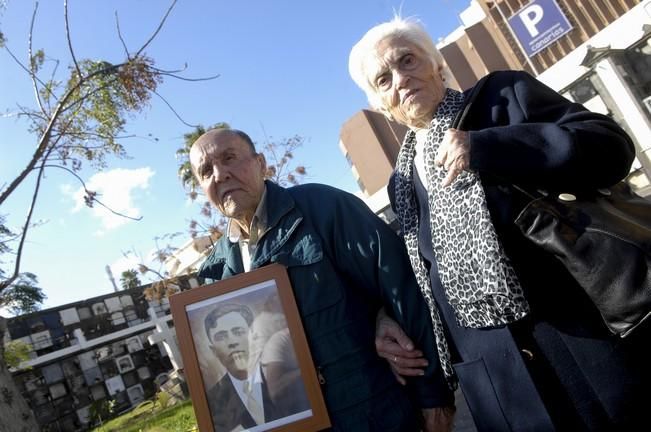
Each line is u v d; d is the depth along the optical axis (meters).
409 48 1.71
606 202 1.33
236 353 1.78
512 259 1.41
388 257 1.84
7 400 2.92
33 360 30.27
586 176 1.28
